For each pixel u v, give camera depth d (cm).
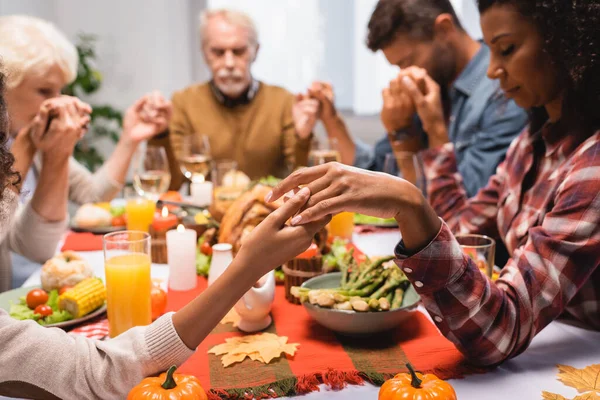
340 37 427
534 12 103
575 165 102
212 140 309
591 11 97
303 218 83
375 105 427
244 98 313
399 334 112
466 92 222
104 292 125
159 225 166
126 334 89
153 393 76
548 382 93
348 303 109
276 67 439
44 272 130
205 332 87
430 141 190
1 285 172
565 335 111
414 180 175
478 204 163
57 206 167
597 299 110
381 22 217
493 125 208
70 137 161
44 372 83
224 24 299
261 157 312
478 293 91
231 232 147
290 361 100
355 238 188
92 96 465
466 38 226
